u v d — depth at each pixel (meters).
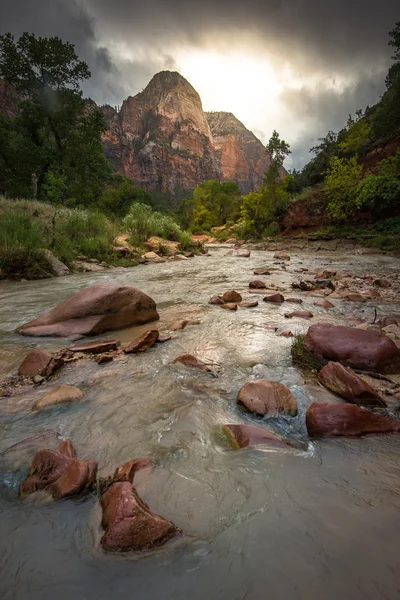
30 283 9.04
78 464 1.72
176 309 5.95
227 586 1.16
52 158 28.16
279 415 2.39
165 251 17.44
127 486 1.53
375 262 14.98
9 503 1.58
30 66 26.89
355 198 25.17
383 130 29.89
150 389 2.84
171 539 1.34
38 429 2.23
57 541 1.35
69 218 14.49
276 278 9.94
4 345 4.17
